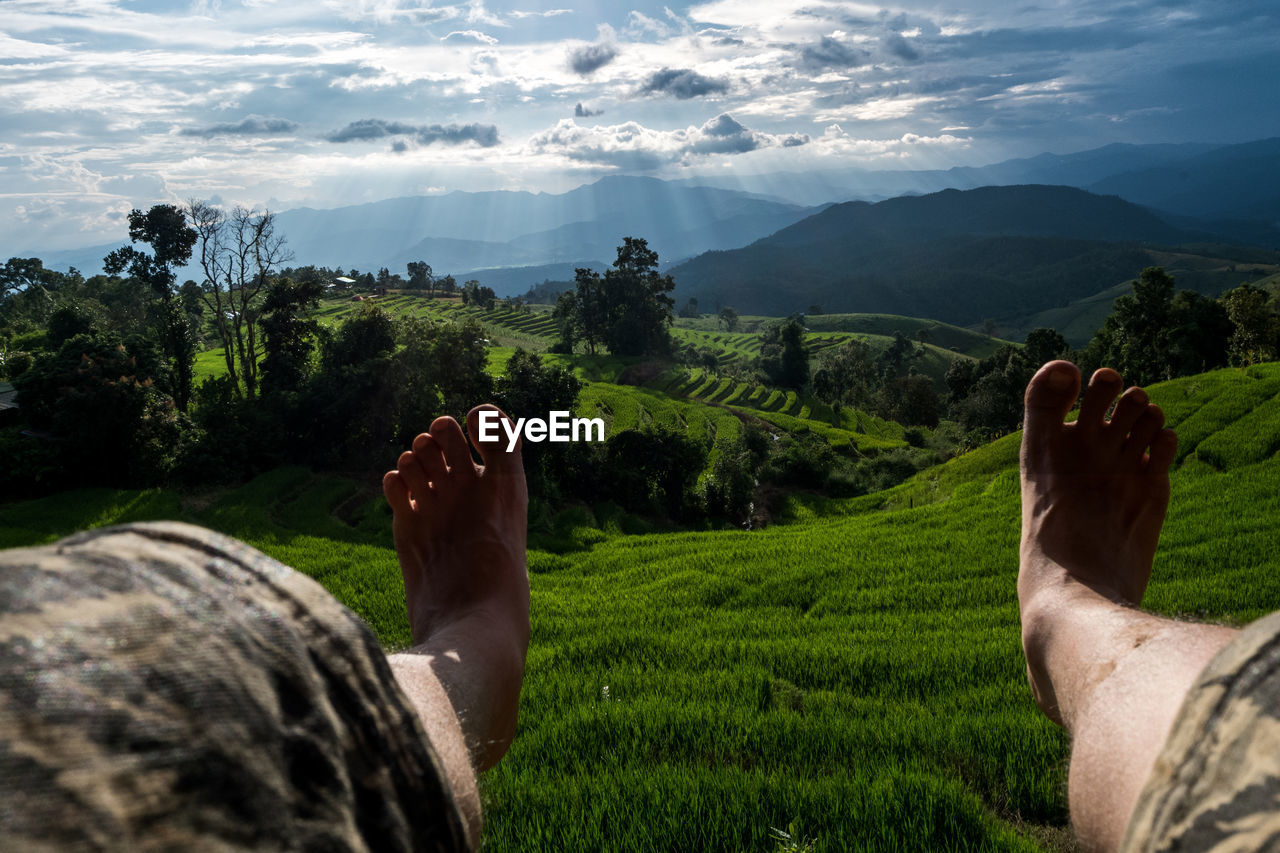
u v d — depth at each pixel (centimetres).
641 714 560
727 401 7656
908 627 1176
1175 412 2652
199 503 2472
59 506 2283
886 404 8531
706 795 366
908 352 15300
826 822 345
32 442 2509
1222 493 1916
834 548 2000
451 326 3050
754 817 341
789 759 475
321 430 2934
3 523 2139
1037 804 408
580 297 9512
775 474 3981
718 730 519
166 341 3769
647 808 358
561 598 1622
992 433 5097
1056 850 372
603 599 1602
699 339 17425
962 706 663
